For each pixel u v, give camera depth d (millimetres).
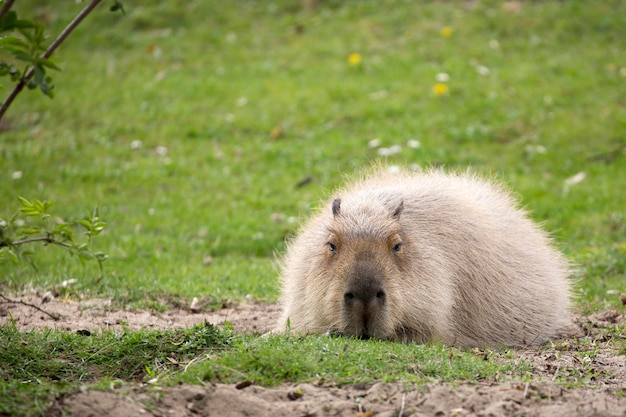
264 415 11359
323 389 12070
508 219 18578
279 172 35719
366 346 13555
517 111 39594
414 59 45156
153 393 11672
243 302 21469
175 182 34750
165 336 14703
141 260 26641
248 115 40844
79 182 34312
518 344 17047
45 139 38625
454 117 39375
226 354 13266
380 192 16891
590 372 13289
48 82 13477
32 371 13266
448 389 11789
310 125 39688
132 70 46375
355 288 14297
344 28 49125
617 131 37562
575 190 32938
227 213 31844
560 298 18359
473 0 51125
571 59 44531
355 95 41969
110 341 14625
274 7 52125
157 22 51219
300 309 16125
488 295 16734
